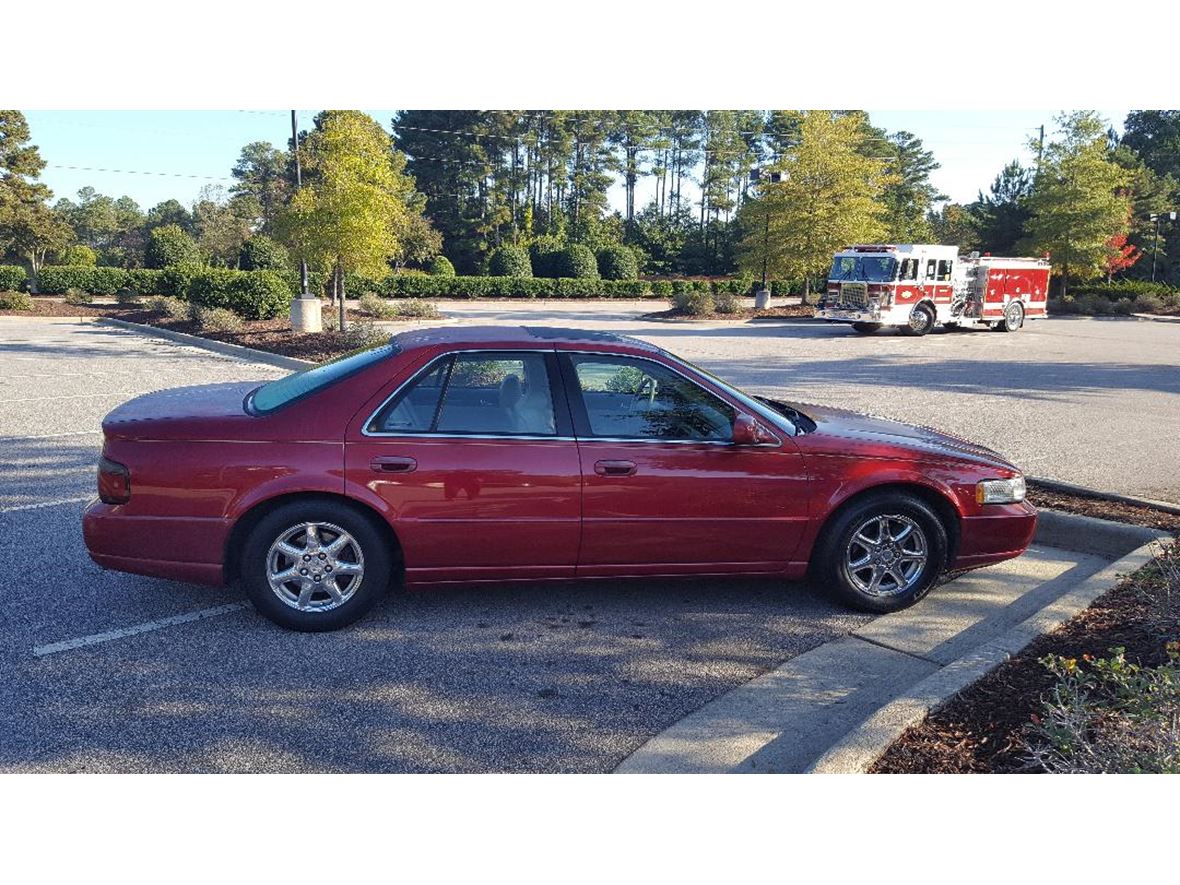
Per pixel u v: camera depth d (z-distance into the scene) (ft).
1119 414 38.86
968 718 12.19
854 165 107.45
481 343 15.87
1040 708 12.32
